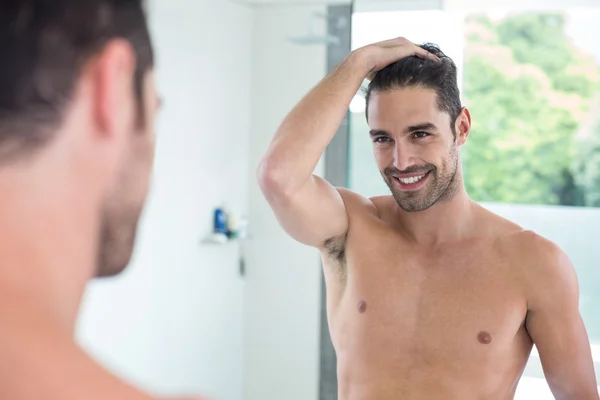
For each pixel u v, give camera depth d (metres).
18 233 0.31
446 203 1.59
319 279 3.31
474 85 3.38
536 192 3.28
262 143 3.35
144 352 2.67
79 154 0.32
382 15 3.10
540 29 3.39
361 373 1.58
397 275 1.61
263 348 3.41
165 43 2.68
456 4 3.02
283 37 3.29
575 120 3.30
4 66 0.30
